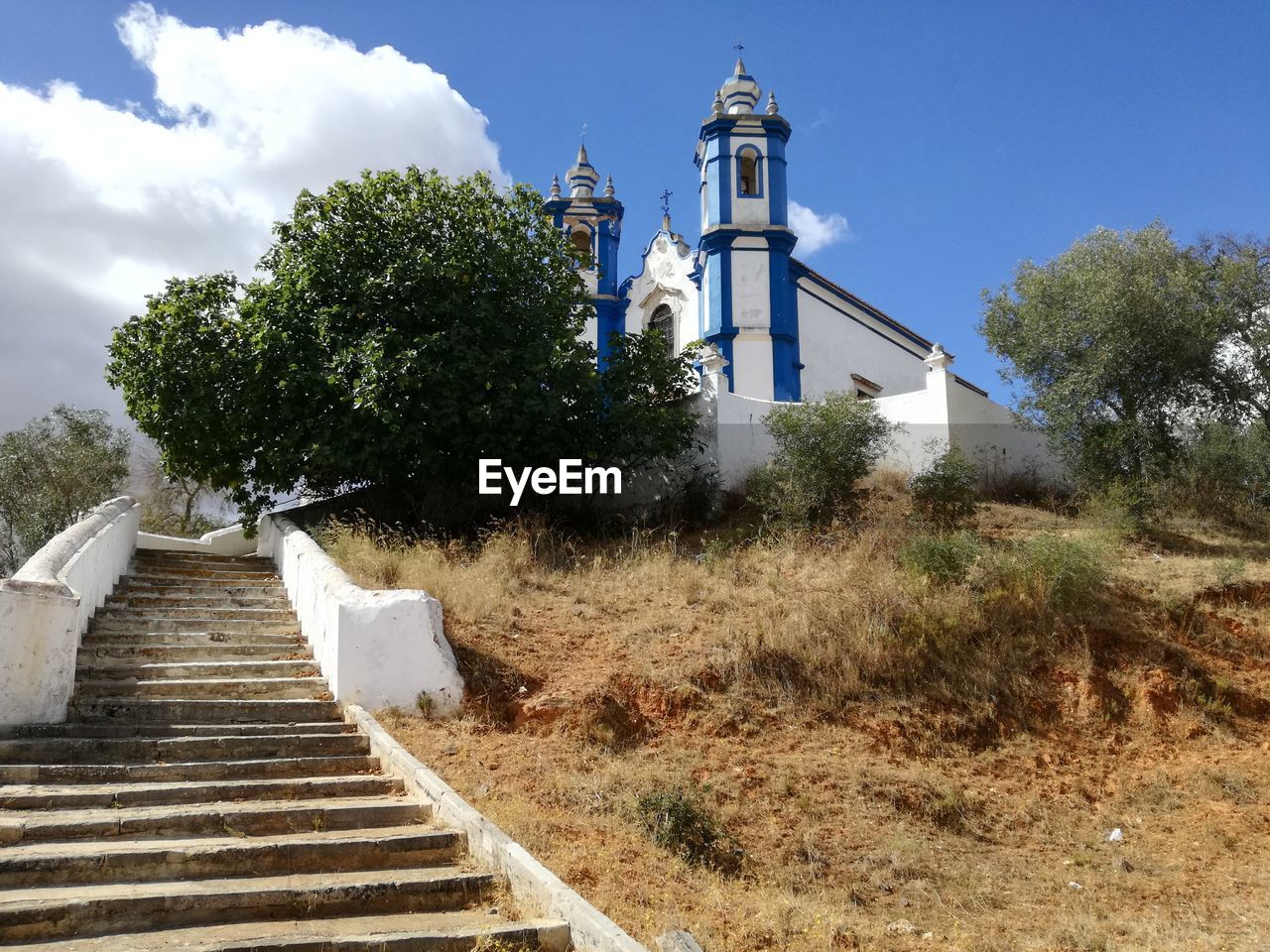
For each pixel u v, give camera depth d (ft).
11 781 24.54
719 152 77.25
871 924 22.71
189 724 29.27
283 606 42.55
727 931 20.22
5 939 17.34
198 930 18.24
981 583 40.24
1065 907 25.00
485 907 20.01
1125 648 38.27
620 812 26.11
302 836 22.45
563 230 63.87
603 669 34.58
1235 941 23.03
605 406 59.47
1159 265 55.83
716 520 56.39
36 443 73.61
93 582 37.81
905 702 35.04
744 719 33.14
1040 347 57.82
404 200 57.67
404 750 27.78
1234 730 35.50
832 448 51.98
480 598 39.55
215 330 53.93
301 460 53.06
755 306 75.05
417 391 51.93
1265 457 53.98
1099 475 53.26
